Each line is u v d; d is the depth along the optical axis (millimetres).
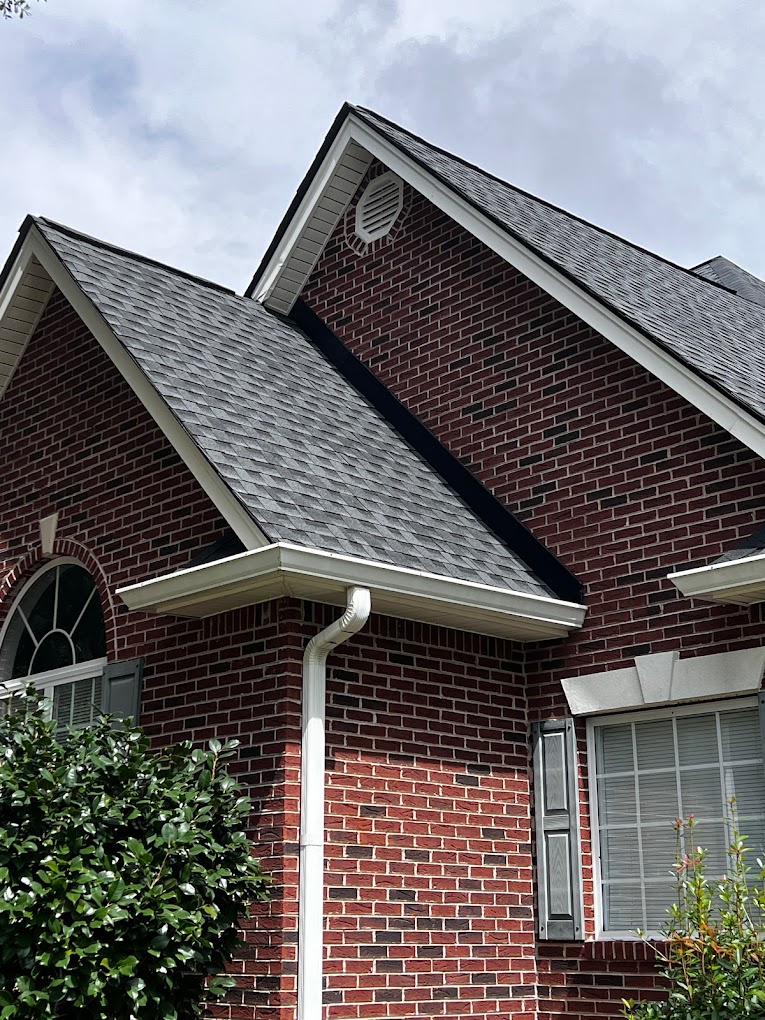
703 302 14086
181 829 8031
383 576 9164
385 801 9609
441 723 10180
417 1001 9414
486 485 11875
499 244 12039
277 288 14281
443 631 10430
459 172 13969
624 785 10430
